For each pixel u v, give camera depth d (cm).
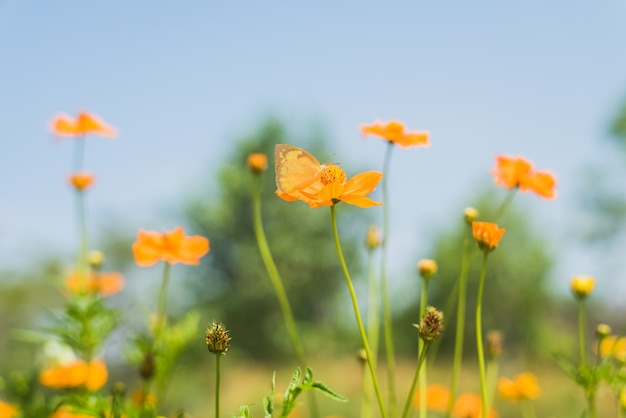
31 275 1989
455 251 3098
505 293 3127
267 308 3344
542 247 3266
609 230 3300
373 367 155
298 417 369
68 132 339
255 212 288
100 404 178
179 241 250
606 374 221
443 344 3008
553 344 2959
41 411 216
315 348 3172
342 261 160
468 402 300
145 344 249
